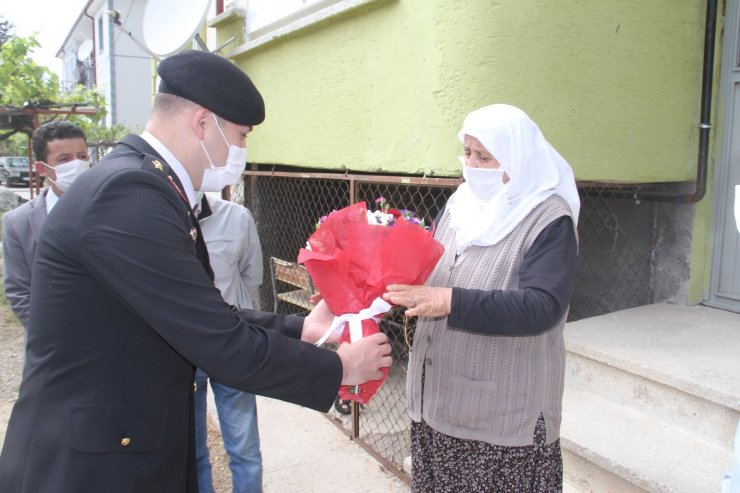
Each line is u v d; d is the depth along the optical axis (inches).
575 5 105.2
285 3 161.3
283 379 52.3
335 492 113.6
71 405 50.1
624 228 143.1
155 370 52.5
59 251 49.6
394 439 134.0
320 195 195.8
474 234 68.8
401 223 61.5
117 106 750.5
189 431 57.9
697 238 131.6
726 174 128.7
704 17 124.8
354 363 59.1
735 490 49.1
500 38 98.5
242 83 58.4
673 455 89.0
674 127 124.3
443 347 70.8
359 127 128.9
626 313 130.0
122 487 50.9
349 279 64.8
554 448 70.0
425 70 106.7
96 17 821.9
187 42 162.4
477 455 69.9
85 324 50.2
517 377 67.4
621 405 105.5
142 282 47.8
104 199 48.6
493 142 64.7
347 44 130.2
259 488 102.9
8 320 249.6
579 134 109.8
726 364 99.8
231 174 61.4
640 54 116.0
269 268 207.0
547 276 61.6
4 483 52.7
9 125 470.0
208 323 49.5
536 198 66.1
